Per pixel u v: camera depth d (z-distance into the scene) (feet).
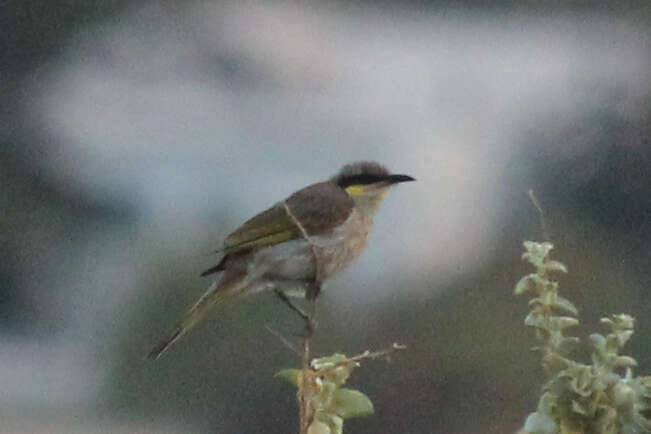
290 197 23.73
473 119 28.27
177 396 26.02
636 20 29.43
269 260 23.66
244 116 28.35
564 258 26.20
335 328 25.96
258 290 23.68
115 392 26.13
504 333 25.80
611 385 22.74
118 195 26.73
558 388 22.74
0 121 29.07
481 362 25.73
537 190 26.71
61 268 26.68
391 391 25.86
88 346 26.35
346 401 22.74
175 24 30.83
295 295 23.72
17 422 26.25
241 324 25.95
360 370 25.90
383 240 26.23
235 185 26.68
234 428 25.95
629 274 26.21
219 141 27.73
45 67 30.55
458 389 25.80
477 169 26.94
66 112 29.68
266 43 30.32
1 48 30.76
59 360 26.43
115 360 26.18
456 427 25.73
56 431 26.17
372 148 27.07
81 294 26.48
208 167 26.68
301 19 30.45
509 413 25.73
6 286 26.63
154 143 27.55
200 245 26.32
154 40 30.73
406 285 26.05
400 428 25.84
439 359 25.86
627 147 27.58
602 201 27.07
